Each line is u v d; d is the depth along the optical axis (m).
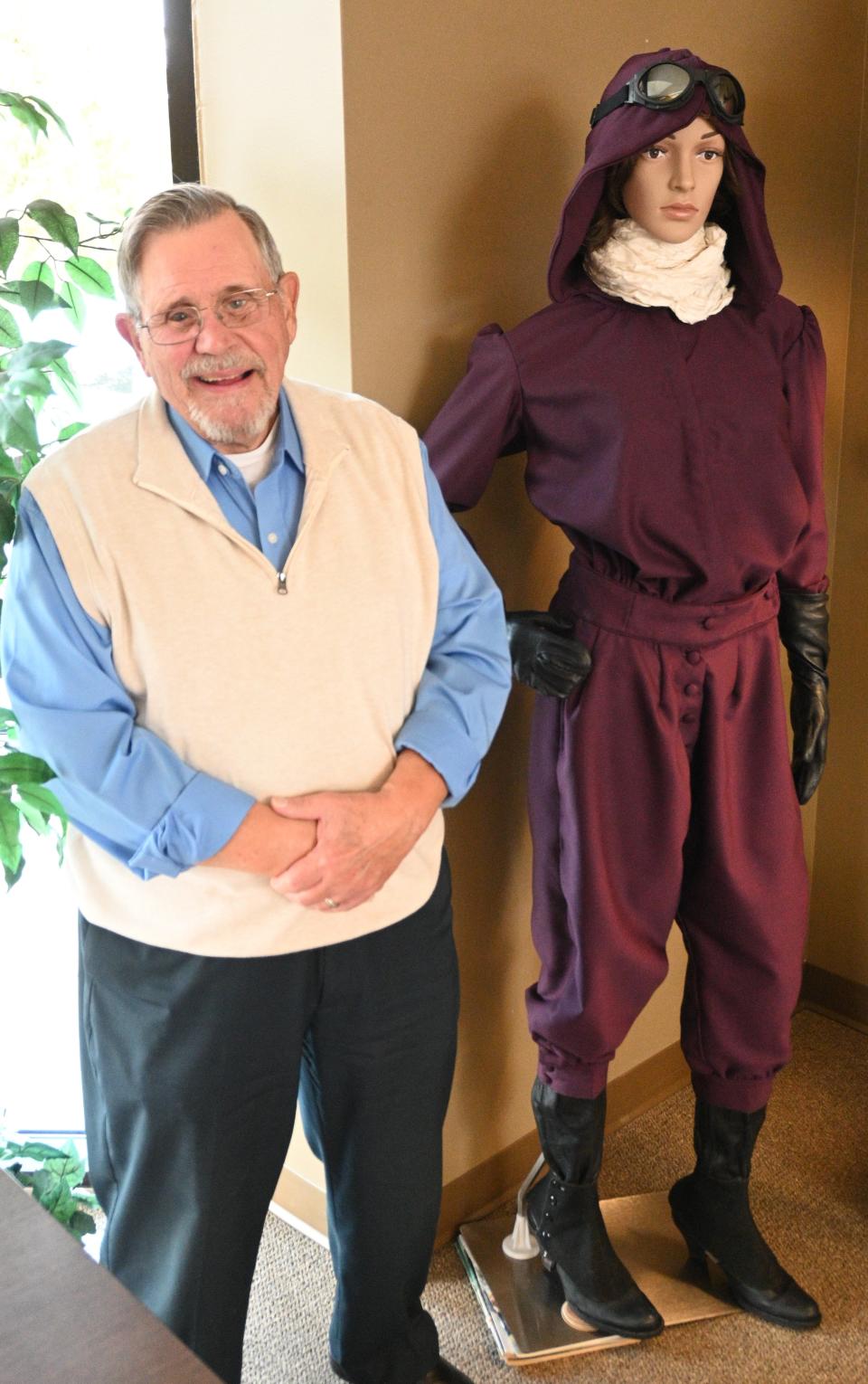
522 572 2.03
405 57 1.67
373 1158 1.54
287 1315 1.95
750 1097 1.94
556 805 1.82
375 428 1.41
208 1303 1.43
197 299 1.23
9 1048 2.09
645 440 1.65
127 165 1.83
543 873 1.86
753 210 1.66
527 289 1.92
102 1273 0.82
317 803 1.30
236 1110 1.40
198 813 1.25
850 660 2.60
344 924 1.39
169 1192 1.42
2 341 1.56
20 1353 0.75
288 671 1.31
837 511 2.56
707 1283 2.02
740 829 1.84
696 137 1.58
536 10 1.81
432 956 1.51
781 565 1.77
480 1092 2.16
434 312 1.80
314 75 1.64
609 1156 2.35
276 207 1.74
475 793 2.02
